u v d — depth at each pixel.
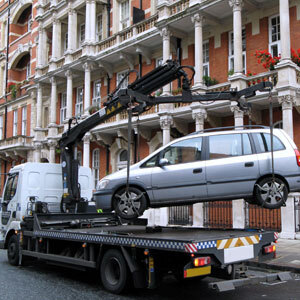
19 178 11.02
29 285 8.00
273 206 7.57
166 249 6.41
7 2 36.03
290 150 7.79
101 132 22.52
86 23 23.84
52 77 26.08
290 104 14.00
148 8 22.12
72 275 9.13
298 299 6.77
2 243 11.29
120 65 23.59
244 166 7.79
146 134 21.05
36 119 29.78
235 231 8.10
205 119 17.84
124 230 8.95
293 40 16.02
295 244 12.05
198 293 7.35
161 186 8.19
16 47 34.19
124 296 7.12
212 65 18.89
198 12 17.16
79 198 11.23
